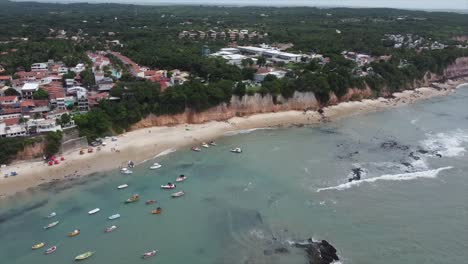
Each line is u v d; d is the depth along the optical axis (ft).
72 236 236.63
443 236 236.84
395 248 225.76
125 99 419.95
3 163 320.70
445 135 412.98
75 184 298.56
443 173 318.45
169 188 293.43
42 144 336.49
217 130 422.82
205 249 225.76
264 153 361.92
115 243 231.09
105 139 378.32
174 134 403.54
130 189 292.61
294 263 212.84
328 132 424.05
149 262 214.28
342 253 221.05
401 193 286.25
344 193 286.66
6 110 381.60
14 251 222.89
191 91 440.86
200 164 336.70
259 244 230.27
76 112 392.88
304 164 336.70
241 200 278.46
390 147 376.48
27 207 266.77
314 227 245.86
